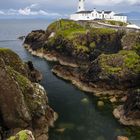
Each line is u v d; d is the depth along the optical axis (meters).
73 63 93.00
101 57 67.75
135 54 69.12
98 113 52.91
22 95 42.66
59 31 112.62
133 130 45.88
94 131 45.44
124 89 63.00
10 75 42.97
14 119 41.78
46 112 47.84
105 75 63.75
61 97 61.69
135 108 48.59
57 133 44.50
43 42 121.31
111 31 95.19
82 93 64.56
